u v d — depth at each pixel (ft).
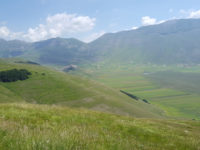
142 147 32.45
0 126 27.86
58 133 27.86
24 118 42.09
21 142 21.66
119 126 53.26
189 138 53.78
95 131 38.83
